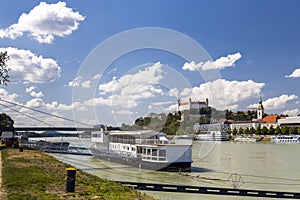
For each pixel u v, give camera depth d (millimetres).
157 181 35969
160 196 26922
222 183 35500
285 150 89500
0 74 57312
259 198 27422
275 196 27531
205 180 37375
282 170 46719
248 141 151500
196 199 26484
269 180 37688
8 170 23172
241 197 27641
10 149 49719
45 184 18234
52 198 14984
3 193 15469
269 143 134875
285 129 159500
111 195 16703
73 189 16781
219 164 53562
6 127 100500
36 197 14898
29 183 18000
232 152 81500
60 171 24766
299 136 143000
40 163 29266
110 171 42188
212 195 28109
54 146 67062
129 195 17500
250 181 36938
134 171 42875
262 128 166875
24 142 72062
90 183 19312
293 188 32781
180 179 38031
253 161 58531
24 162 29297
